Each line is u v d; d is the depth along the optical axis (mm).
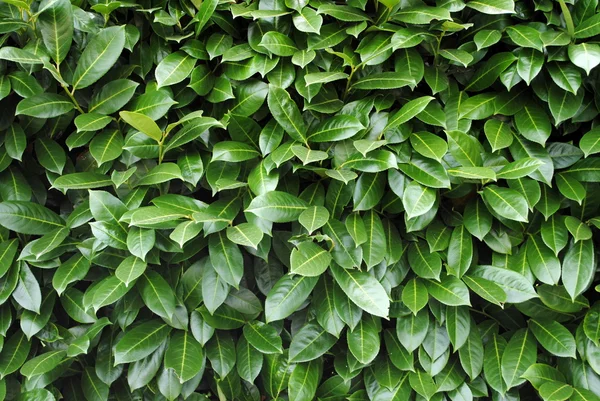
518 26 1396
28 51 1350
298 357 1425
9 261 1372
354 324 1391
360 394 1480
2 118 1390
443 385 1431
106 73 1417
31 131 1416
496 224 1436
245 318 1464
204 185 1460
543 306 1446
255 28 1417
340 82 1443
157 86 1364
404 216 1412
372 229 1400
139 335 1402
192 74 1395
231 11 1382
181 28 1426
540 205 1405
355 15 1390
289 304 1373
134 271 1323
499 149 1411
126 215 1314
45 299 1422
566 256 1398
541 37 1354
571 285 1381
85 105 1431
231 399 1474
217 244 1378
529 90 1440
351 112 1407
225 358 1441
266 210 1332
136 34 1403
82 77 1368
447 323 1403
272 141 1402
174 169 1354
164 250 1378
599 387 1402
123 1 1399
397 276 1437
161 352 1432
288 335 1491
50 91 1406
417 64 1396
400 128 1395
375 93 1427
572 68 1372
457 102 1420
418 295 1397
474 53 1416
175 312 1419
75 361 1490
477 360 1433
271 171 1374
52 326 1434
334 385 1483
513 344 1438
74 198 1451
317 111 1427
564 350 1394
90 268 1431
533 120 1399
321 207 1370
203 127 1350
